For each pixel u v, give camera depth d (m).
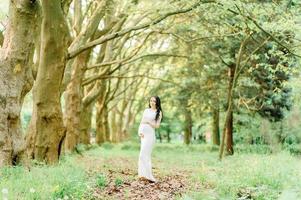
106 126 40.84
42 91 14.30
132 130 52.75
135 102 53.31
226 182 10.73
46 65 14.18
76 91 23.36
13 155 11.17
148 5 18.94
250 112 28.95
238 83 26.44
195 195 8.99
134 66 38.28
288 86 23.56
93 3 23.22
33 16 11.08
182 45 25.31
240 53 21.25
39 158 14.25
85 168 13.60
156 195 9.84
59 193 7.78
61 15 13.61
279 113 28.17
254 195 9.45
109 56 27.03
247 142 36.72
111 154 25.16
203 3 13.85
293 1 15.98
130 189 10.50
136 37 30.78
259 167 13.26
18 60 11.09
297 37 16.36
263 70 25.30
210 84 29.14
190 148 35.34
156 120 12.96
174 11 14.45
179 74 31.97
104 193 9.43
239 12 13.77
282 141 31.92
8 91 11.09
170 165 18.70
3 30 18.28
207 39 23.20
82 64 23.28
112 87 44.09
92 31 17.94
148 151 12.63
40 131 14.37
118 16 20.95
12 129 11.20
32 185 8.30
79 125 23.42
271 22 16.20
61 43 13.97
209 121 42.84
